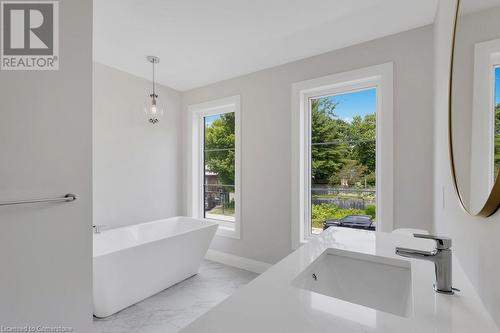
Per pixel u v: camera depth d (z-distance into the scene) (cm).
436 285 80
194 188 360
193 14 188
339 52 238
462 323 62
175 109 358
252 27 205
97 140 274
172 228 318
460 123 92
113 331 185
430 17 187
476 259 79
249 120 298
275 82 278
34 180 125
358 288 111
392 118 207
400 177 205
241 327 59
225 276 278
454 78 100
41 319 127
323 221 257
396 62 208
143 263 221
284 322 61
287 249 268
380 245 127
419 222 197
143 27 204
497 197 60
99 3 174
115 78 288
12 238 119
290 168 267
